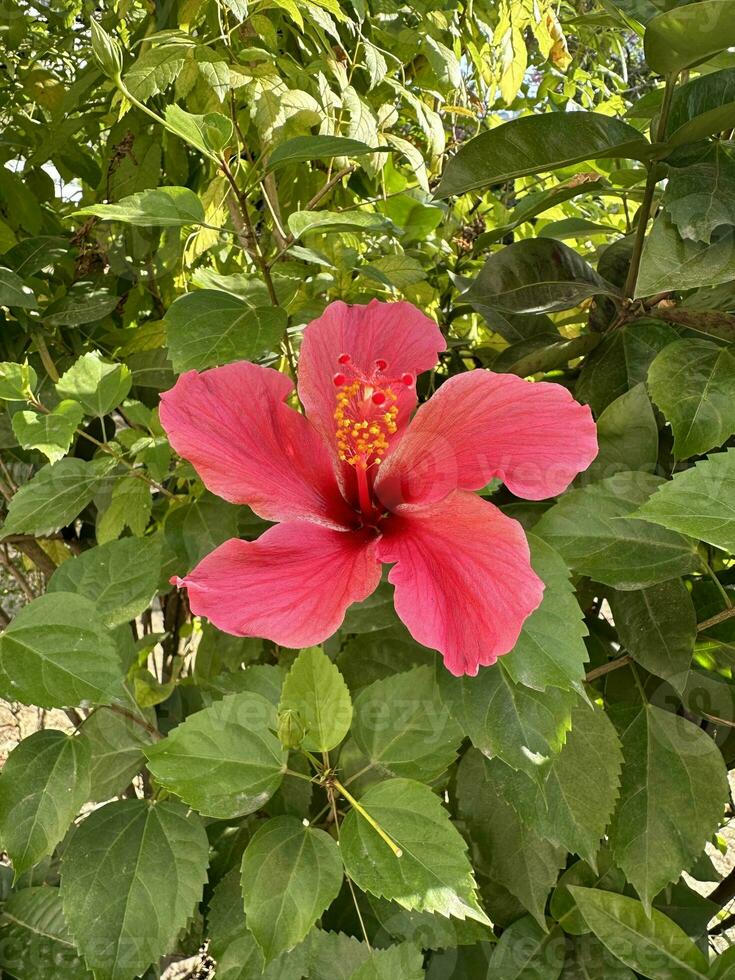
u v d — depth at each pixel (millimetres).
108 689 250
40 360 403
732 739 334
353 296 375
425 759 260
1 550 425
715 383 271
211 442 231
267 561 222
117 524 324
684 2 277
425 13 421
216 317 272
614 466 290
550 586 236
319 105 339
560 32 497
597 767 262
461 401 237
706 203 257
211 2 351
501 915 315
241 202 285
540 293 327
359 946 265
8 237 430
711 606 303
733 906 411
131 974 252
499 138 281
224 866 306
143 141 410
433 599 211
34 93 469
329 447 256
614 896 283
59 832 263
